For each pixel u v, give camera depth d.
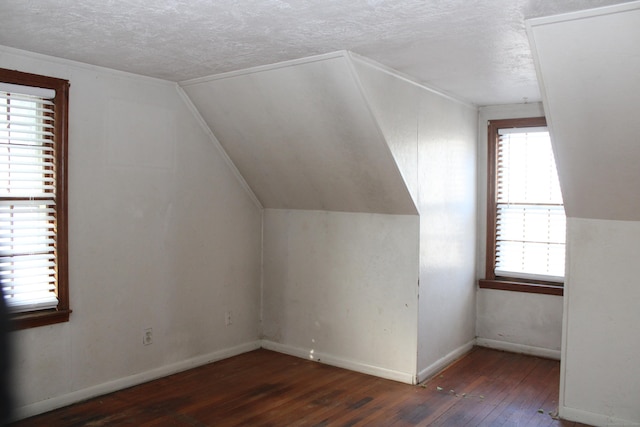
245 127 3.92
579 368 3.21
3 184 3.06
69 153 3.27
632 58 2.34
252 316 4.61
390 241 3.92
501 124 4.69
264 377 3.92
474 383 3.85
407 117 3.63
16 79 3.02
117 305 3.56
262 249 4.68
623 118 2.58
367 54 3.08
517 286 4.60
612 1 2.16
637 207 2.95
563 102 2.66
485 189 4.79
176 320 3.95
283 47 2.96
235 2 2.28
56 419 3.11
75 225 3.32
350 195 3.98
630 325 3.06
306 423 3.12
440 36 2.72
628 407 3.07
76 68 3.30
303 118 3.58
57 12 2.43
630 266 3.05
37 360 3.15
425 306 3.90
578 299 3.20
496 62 3.23
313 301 4.36
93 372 3.44
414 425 3.12
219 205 4.26
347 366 4.14
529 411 3.35
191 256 4.04
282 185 4.28
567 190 3.06
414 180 3.73
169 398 3.47
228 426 3.07
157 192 3.79
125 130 3.57
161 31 2.70
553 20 2.36
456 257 4.40
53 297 3.22
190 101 3.98
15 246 3.10
